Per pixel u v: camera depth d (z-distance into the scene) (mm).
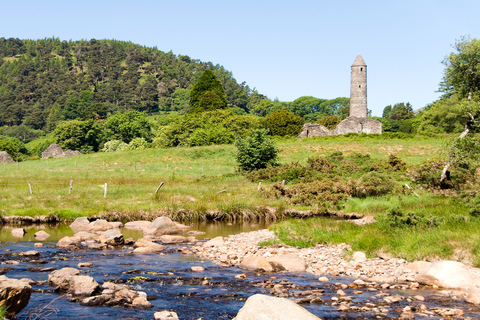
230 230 20109
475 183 28875
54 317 7730
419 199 24969
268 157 39312
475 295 9195
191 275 11227
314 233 16359
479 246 12164
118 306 8430
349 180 28906
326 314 8188
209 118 69375
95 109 159500
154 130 123000
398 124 126625
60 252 14008
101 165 49562
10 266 11750
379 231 15320
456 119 61156
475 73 31828
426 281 10719
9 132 175000
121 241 16156
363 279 11102
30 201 23969
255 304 6641
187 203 24516
